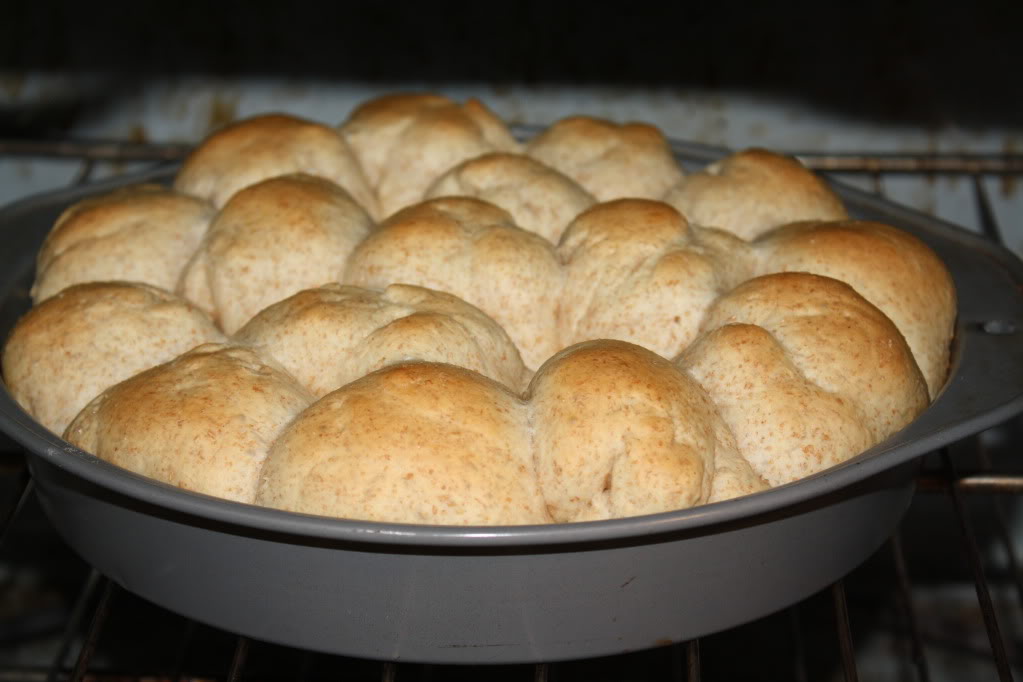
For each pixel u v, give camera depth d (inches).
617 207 16.0
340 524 11.6
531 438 13.2
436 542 11.5
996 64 23.7
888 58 24.0
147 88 25.0
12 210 18.3
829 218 17.5
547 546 12.1
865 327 14.2
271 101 25.2
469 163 17.4
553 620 12.6
